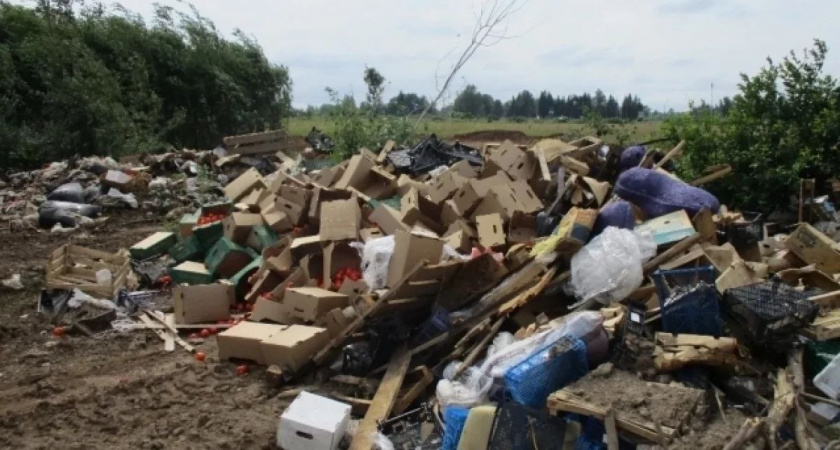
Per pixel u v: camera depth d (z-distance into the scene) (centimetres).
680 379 469
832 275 646
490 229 772
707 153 1030
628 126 1903
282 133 1747
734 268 595
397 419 511
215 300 746
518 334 562
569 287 613
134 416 538
